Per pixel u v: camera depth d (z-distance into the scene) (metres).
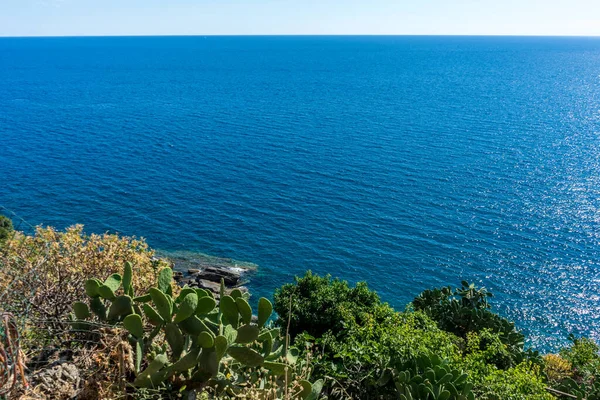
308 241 57.44
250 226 61.44
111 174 81.88
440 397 8.45
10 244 8.75
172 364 5.52
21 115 131.75
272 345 6.62
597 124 125.00
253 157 94.44
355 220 63.59
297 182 79.31
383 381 9.38
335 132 115.88
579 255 54.16
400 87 199.25
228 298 5.93
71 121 125.69
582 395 12.33
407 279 50.00
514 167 87.00
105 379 5.68
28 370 5.70
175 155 95.56
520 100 165.12
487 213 65.88
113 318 6.23
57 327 6.68
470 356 11.03
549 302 45.94
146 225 61.44
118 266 8.94
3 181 75.88
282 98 168.25
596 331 42.06
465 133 113.94
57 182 76.50
